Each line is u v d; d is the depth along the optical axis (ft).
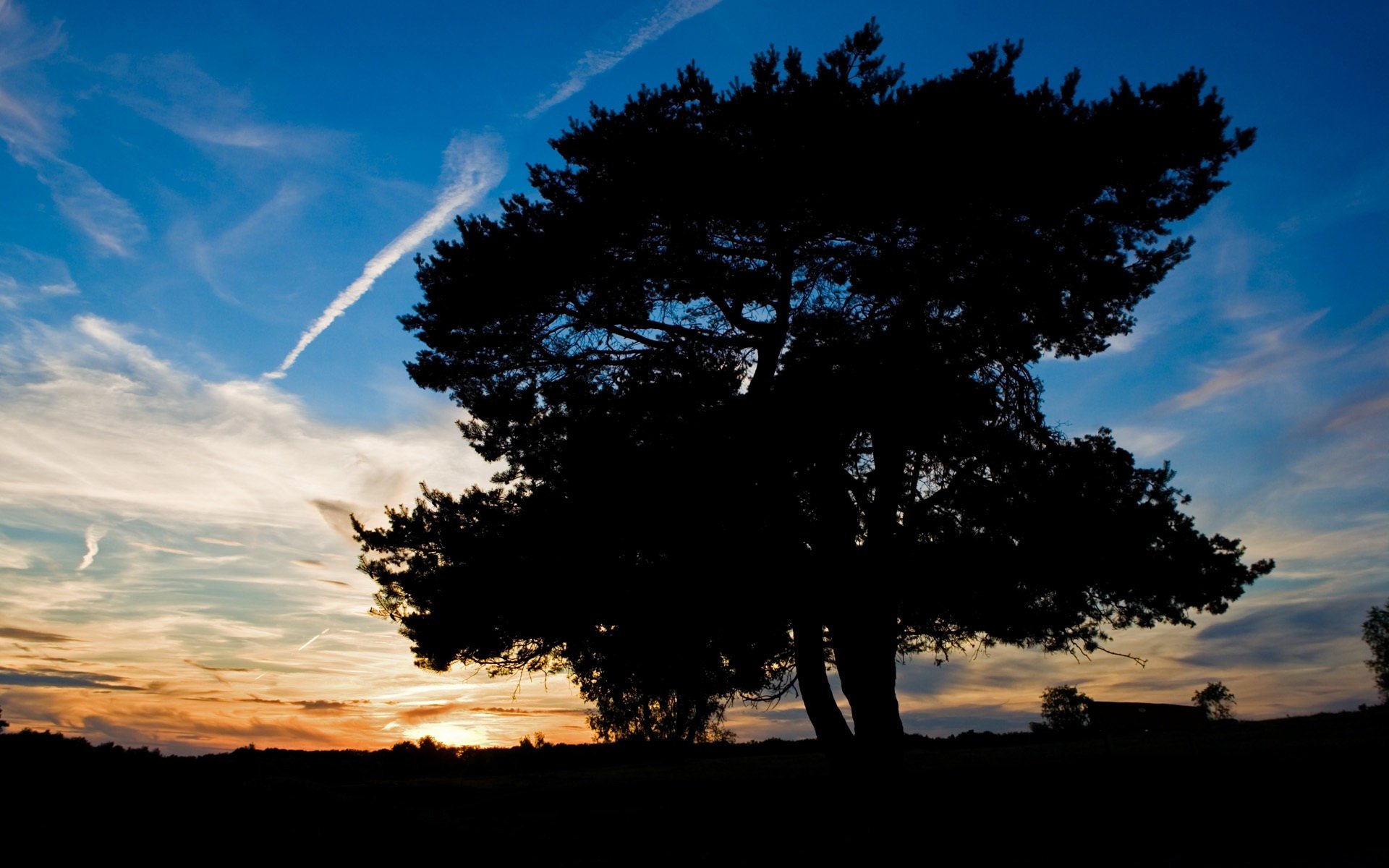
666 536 42.22
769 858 28.22
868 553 43.45
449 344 50.03
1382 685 112.16
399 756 69.82
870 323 43.16
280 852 28.81
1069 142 42.37
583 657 47.37
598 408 45.91
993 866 26.45
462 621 44.24
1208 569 43.16
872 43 45.83
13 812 28.40
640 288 47.57
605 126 46.93
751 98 44.75
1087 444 45.37
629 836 32.76
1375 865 24.26
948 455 42.96
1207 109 44.65
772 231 45.14
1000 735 90.12
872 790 39.14
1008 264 42.78
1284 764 41.09
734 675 45.65
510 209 48.42
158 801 32.55
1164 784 37.70
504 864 28.32
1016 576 42.68
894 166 41.04
